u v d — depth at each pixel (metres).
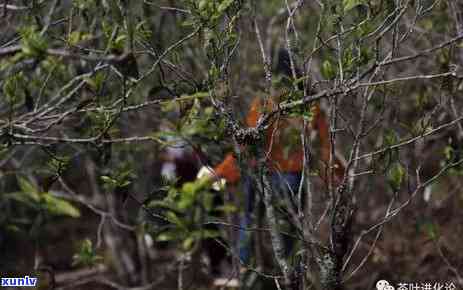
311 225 7.23
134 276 12.05
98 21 7.28
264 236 9.38
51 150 7.13
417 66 9.26
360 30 6.57
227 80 6.80
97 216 15.31
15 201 11.69
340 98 7.25
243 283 9.12
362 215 12.57
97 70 6.28
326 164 7.26
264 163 6.91
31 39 5.10
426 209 10.69
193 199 5.43
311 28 9.30
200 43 6.77
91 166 11.55
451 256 11.17
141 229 8.17
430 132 6.95
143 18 7.11
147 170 11.70
